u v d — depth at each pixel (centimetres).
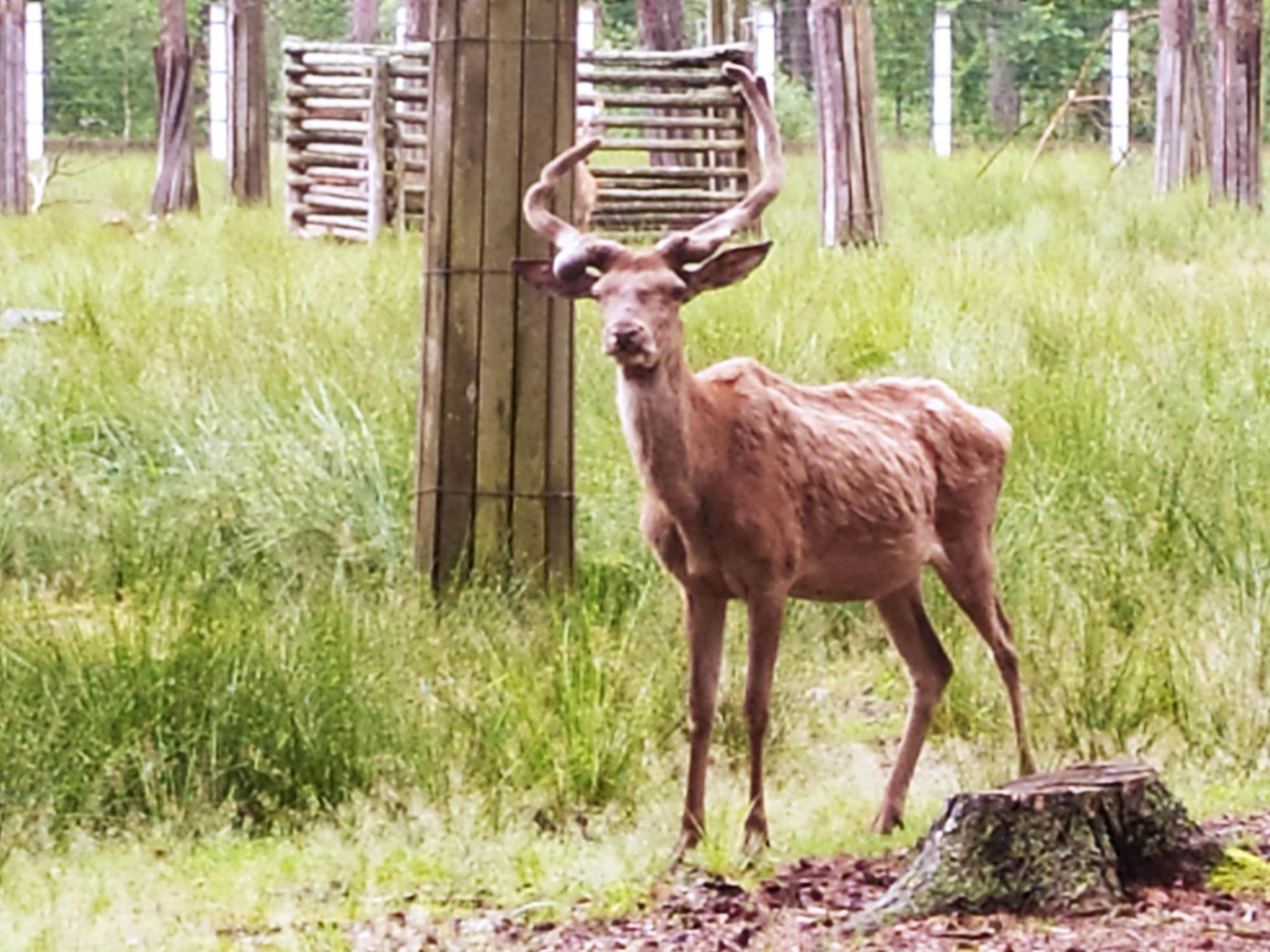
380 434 1331
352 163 2831
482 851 861
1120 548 1188
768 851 863
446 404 1186
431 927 775
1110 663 1048
